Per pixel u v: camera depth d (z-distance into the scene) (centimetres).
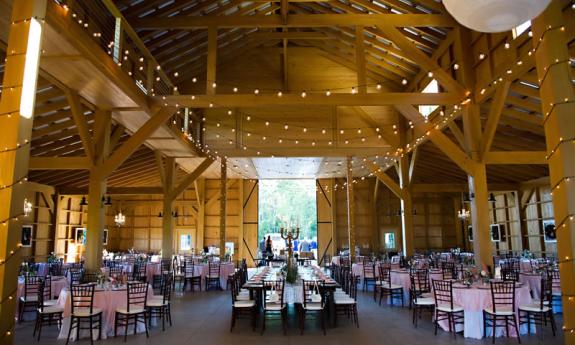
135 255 1492
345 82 1388
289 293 623
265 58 1410
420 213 1802
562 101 379
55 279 783
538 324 621
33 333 596
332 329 612
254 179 1875
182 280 1267
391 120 1348
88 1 680
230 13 1138
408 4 960
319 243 1823
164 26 905
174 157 1310
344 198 1855
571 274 359
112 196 1802
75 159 820
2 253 340
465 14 278
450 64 973
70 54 586
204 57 1297
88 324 579
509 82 755
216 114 1362
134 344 535
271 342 541
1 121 363
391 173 1772
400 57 1204
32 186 1323
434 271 811
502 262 1070
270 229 2886
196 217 1820
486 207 825
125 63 841
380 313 738
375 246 1792
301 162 1454
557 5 393
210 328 623
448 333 584
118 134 973
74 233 1546
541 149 1081
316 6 1195
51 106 888
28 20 380
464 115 879
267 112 1366
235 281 663
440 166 1466
